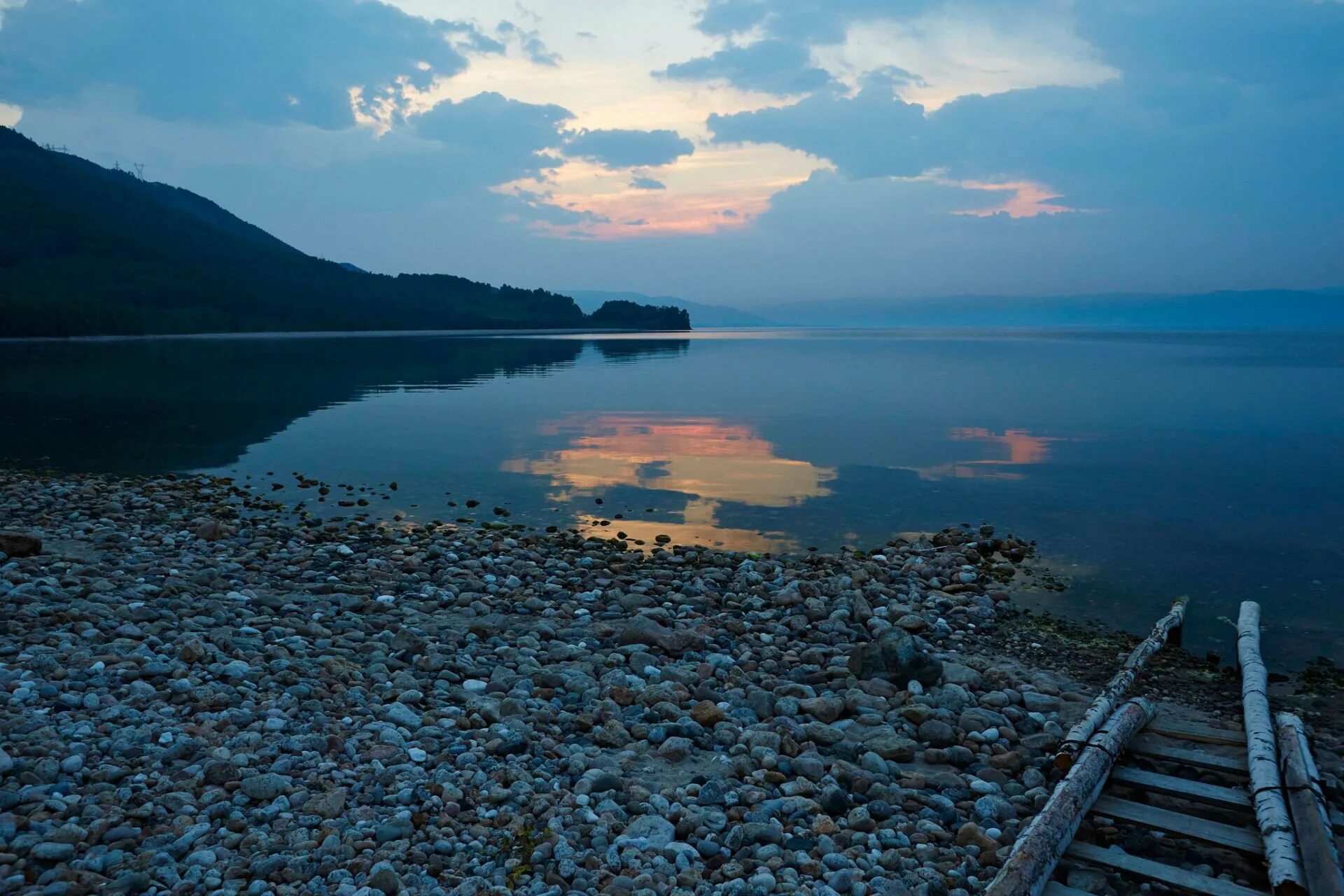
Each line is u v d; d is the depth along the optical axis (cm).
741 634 1079
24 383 4709
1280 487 2003
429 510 1794
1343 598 1238
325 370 5934
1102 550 1502
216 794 576
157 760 612
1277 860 517
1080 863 559
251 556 1327
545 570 1345
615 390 4566
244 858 518
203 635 885
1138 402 3891
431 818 582
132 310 14175
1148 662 1003
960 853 575
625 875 529
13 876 470
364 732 704
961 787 677
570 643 1007
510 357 8012
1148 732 759
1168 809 632
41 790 555
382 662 884
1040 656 1035
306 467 2283
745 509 1822
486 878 520
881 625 1109
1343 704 891
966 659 1000
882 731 763
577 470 2259
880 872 546
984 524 1691
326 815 572
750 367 6694
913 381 5228
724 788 650
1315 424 3066
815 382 5094
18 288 14462
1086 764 632
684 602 1197
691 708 806
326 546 1423
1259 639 1016
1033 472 2214
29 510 1598
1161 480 2098
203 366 6256
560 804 611
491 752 689
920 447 2611
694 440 2752
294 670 816
